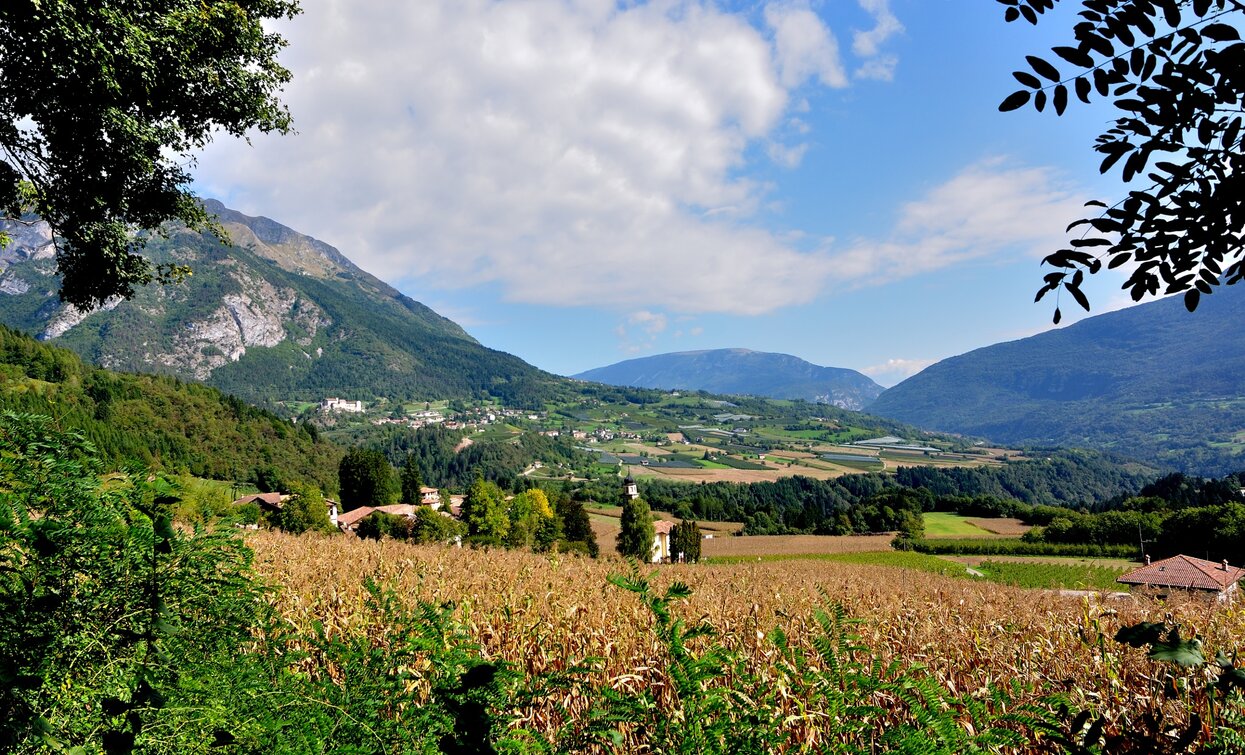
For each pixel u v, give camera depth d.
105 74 8.38
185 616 3.59
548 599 8.00
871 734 3.85
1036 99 3.10
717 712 3.70
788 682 4.51
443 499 103.25
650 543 70.31
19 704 2.42
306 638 4.77
